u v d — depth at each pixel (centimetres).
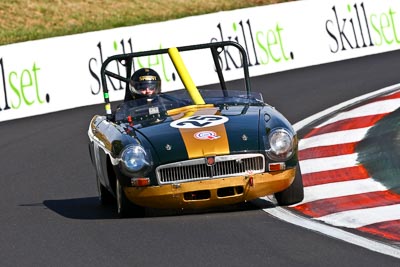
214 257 2486
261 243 2603
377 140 4019
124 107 3350
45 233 2955
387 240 2573
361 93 5434
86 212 3259
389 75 5928
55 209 3366
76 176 4041
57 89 6169
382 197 3119
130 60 3478
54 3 8956
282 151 2933
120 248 2661
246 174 2892
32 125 5681
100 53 6288
